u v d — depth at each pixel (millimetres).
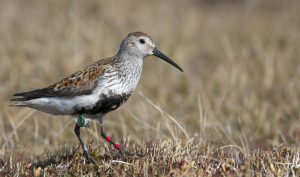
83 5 22875
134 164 9531
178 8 24641
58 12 21703
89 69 10500
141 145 10695
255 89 16375
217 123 13484
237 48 19625
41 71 16656
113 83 10469
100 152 10398
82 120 10453
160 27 21391
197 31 21781
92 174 9492
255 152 10352
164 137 11492
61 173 9695
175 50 18562
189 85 16766
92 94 10367
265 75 16922
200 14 24469
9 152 11953
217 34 21453
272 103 15859
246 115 14586
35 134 13039
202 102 14992
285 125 14711
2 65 16891
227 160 9562
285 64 17891
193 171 9086
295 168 9266
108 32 20109
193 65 18953
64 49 17641
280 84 16625
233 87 16172
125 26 21250
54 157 10750
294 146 10922
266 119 14797
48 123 13703
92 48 17625
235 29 22125
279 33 21094
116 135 13266
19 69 16688
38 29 19812
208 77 17469
